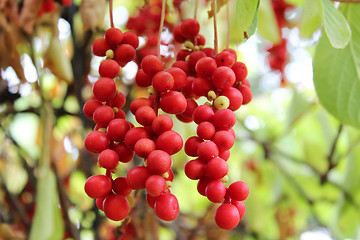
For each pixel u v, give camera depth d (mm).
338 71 330
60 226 390
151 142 226
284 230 683
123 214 231
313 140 686
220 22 422
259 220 609
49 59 372
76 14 437
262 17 428
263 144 641
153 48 396
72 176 549
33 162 479
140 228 457
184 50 274
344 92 331
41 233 375
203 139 236
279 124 737
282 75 592
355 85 329
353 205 582
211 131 233
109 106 249
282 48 574
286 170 662
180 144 227
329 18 279
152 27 426
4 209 472
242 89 258
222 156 236
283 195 685
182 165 521
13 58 372
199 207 692
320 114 604
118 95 251
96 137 234
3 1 364
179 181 660
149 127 234
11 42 368
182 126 433
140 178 223
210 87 245
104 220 474
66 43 453
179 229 581
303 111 566
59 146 501
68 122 506
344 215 591
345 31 278
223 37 423
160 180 221
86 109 247
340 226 595
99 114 241
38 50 411
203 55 261
